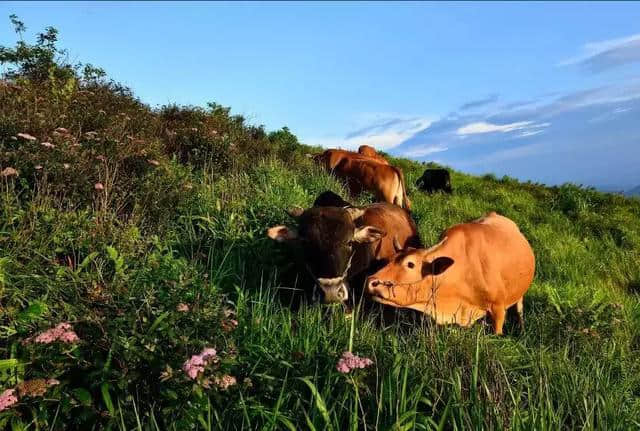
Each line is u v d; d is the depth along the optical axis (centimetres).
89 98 971
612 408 396
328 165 1305
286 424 328
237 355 382
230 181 827
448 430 370
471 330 529
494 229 613
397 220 687
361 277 601
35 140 611
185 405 326
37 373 331
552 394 418
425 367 410
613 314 634
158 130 1027
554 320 588
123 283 424
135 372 329
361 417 365
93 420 333
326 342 429
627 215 1561
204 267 566
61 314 377
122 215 623
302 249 552
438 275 553
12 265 418
